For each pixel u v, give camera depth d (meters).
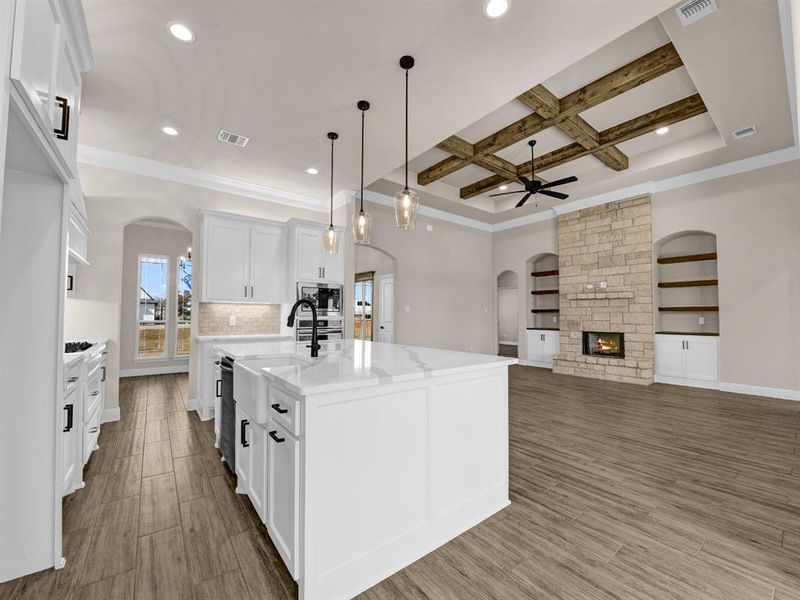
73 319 3.74
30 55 1.12
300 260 4.78
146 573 1.61
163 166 4.32
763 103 3.68
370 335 9.07
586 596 1.47
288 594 1.49
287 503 1.56
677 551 1.76
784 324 4.76
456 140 4.73
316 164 4.36
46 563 1.63
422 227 7.23
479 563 1.69
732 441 3.23
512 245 8.17
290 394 1.53
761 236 4.93
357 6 2.16
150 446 3.14
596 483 2.46
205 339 4.11
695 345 5.52
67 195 1.69
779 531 1.92
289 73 2.75
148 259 6.70
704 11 2.59
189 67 2.68
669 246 6.12
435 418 1.84
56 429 1.66
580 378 6.29
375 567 1.58
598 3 2.15
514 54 2.57
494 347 8.52
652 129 4.29
